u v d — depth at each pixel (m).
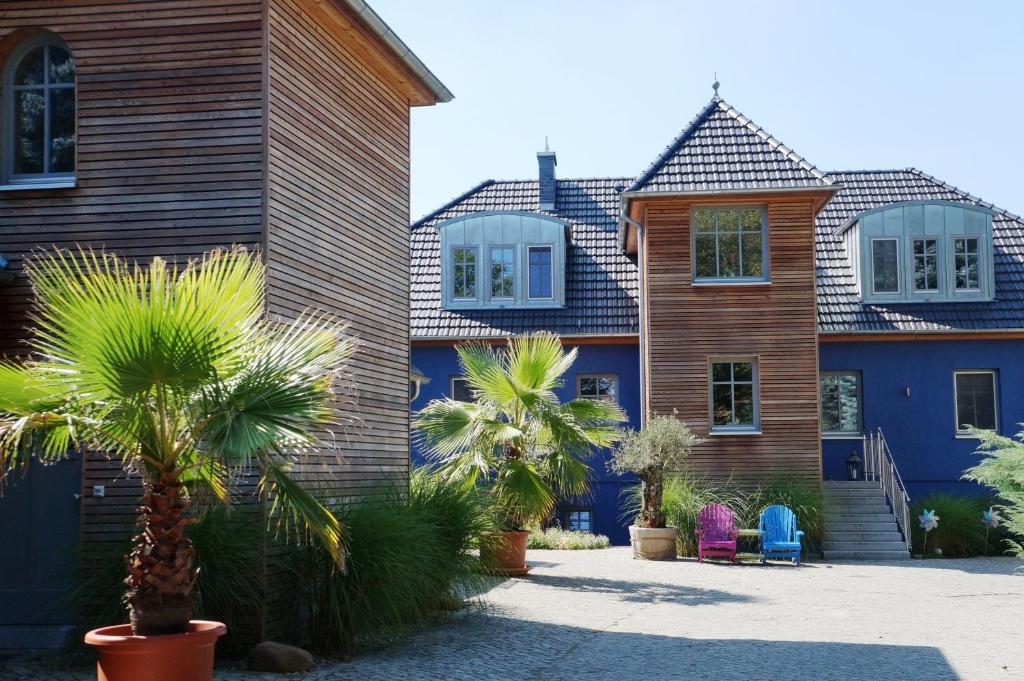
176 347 6.81
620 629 11.86
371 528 10.20
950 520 21.36
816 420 21.69
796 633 11.65
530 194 28.77
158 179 10.81
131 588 7.26
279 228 10.87
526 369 16.88
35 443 7.93
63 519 10.72
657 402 21.98
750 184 21.89
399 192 14.40
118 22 11.05
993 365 24.59
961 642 11.05
